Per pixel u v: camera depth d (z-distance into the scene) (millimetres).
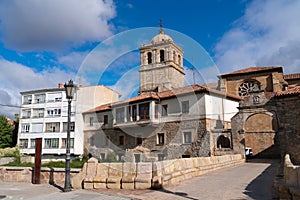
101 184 9508
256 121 28625
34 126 40875
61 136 38531
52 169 11508
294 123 18156
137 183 8969
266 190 8328
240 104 22719
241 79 33938
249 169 14844
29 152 40375
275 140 27312
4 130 44438
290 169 6586
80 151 33469
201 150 21453
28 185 11000
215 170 14305
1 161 18719
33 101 41938
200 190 8484
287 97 18656
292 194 5969
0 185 11062
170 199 7270
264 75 32812
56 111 40094
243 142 21609
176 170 10320
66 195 8531
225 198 7301
